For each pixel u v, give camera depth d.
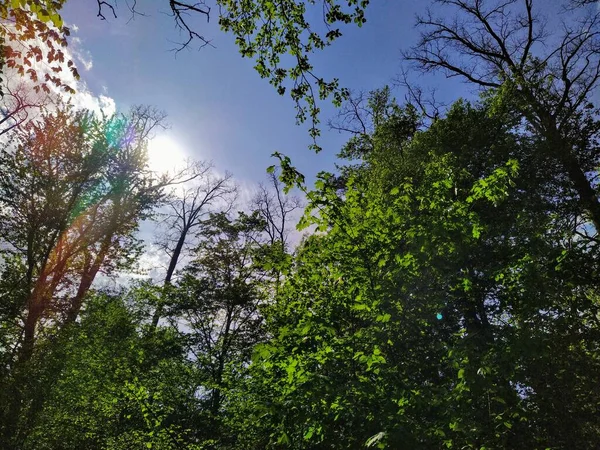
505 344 5.30
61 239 15.98
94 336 15.65
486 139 15.45
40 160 15.27
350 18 6.19
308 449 6.36
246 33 6.45
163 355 17.00
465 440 5.02
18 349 12.30
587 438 5.92
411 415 5.36
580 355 6.11
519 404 5.28
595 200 15.02
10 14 4.94
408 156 16.27
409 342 6.61
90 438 13.14
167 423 13.66
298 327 6.62
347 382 5.48
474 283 6.59
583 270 6.54
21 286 14.09
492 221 9.05
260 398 7.91
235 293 18.12
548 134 16.05
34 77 6.03
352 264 6.92
